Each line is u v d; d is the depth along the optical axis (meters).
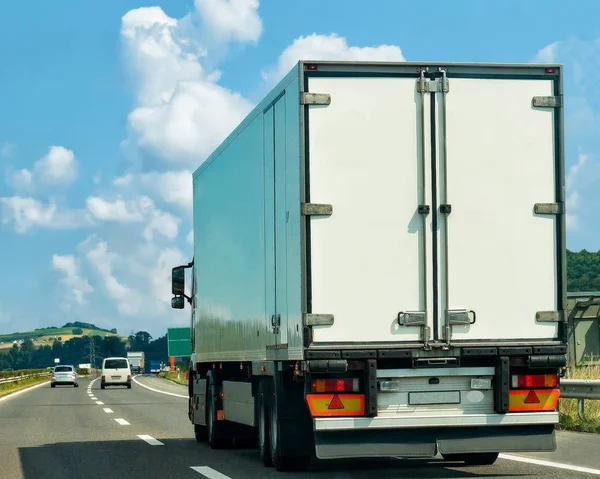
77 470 12.66
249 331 13.01
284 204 11.07
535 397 10.78
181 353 35.72
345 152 10.43
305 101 10.38
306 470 12.09
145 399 40.03
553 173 10.81
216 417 15.62
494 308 10.62
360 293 10.38
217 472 12.02
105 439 18.28
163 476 11.70
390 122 10.52
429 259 10.52
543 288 10.73
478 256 10.61
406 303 10.45
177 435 19.33
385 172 10.49
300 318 10.35
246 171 13.23
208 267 16.20
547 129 10.82
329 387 10.42
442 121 10.60
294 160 10.61
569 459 12.57
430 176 10.56
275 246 11.52
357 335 10.35
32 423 23.80
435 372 10.62
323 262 10.34
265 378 12.56
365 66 10.51
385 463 12.84
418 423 10.48
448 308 10.51
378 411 10.51
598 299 24.58
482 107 10.69
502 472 11.38
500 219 10.67
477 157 10.66
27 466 13.32
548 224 10.78
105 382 58.66
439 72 10.62
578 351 24.38
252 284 12.84
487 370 10.71
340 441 10.47
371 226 10.43
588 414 17.31
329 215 10.38
